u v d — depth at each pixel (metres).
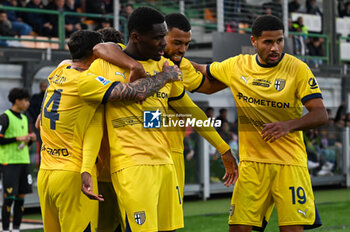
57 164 8.03
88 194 7.50
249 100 8.48
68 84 7.96
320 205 19.83
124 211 7.55
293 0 33.25
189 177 21.42
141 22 7.38
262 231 8.80
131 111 7.49
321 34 31.50
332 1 31.89
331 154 25.28
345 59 32.91
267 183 8.41
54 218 8.38
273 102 8.34
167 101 7.99
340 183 25.69
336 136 25.47
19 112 15.32
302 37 29.23
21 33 23.45
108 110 7.61
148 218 7.33
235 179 8.68
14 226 14.66
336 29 33.41
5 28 22.78
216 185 22.06
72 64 8.22
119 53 7.61
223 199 21.98
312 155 24.53
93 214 8.07
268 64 8.41
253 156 8.47
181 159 8.90
